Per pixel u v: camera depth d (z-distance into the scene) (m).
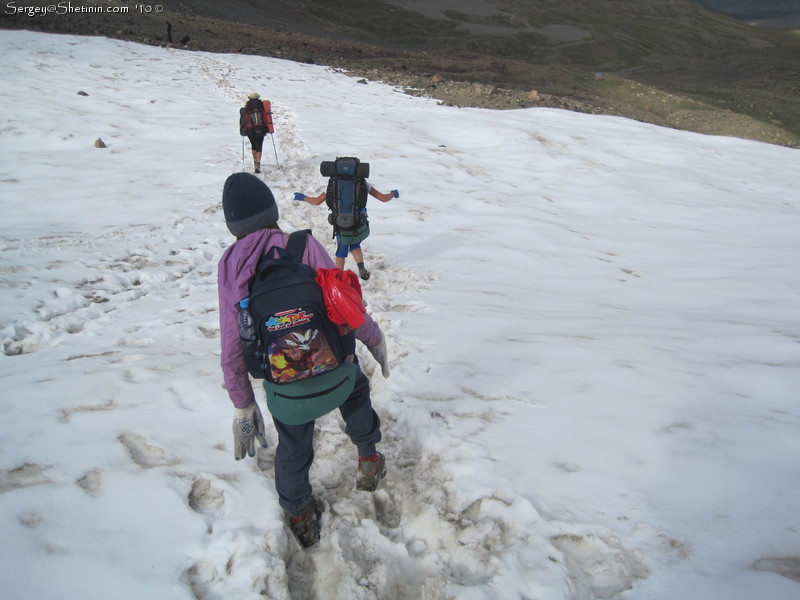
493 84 33.66
